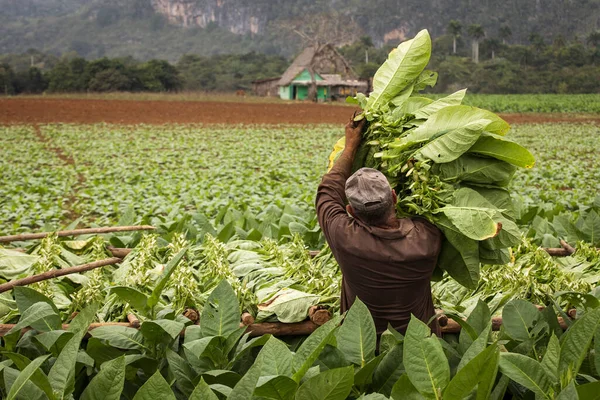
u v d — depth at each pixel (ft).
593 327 9.53
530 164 11.15
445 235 11.21
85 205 41.96
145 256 16.31
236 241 19.53
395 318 11.34
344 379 8.86
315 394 8.91
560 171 59.16
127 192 45.65
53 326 11.87
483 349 8.92
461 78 329.52
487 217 10.55
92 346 11.69
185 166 62.28
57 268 16.58
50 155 71.97
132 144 83.05
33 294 12.25
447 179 11.39
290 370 9.41
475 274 11.45
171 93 252.83
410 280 11.13
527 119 147.43
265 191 46.62
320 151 77.92
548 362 9.39
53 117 126.52
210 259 16.51
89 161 66.95
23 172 56.80
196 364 10.95
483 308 11.83
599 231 21.48
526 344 10.96
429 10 606.96
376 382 10.29
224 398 10.66
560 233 22.11
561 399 8.25
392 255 10.96
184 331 12.35
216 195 43.86
